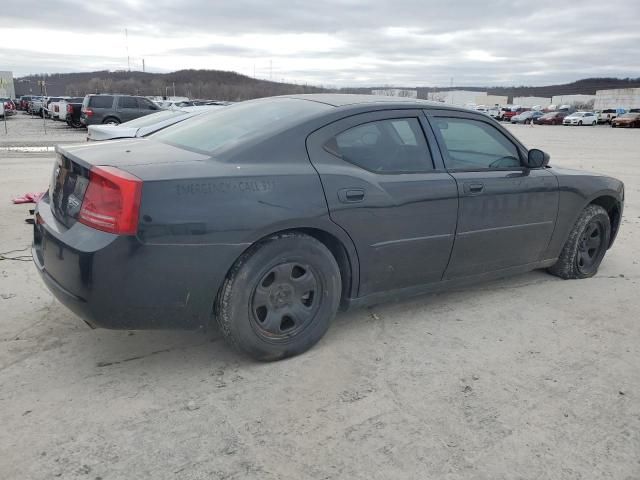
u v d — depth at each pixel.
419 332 3.72
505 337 3.69
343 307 3.52
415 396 2.93
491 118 4.14
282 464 2.37
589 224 4.80
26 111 52.66
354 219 3.27
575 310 4.20
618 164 15.78
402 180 3.49
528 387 3.06
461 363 3.31
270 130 3.20
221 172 2.90
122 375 3.05
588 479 2.35
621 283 4.87
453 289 4.34
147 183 2.68
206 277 2.85
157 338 3.50
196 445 2.47
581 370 3.28
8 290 4.19
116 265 2.66
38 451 2.40
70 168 3.03
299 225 3.07
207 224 2.79
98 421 2.62
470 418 2.75
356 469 2.36
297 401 2.85
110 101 22.81
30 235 5.73
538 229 4.35
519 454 2.49
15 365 3.11
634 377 3.21
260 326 3.11
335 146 3.31
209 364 3.20
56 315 3.78
